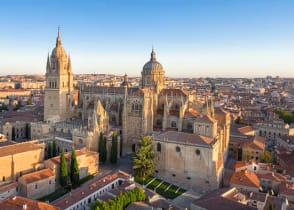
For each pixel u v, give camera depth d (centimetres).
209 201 8938
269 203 8906
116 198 8431
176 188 11712
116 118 16362
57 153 14088
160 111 16375
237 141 16238
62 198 9269
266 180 11419
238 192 9969
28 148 11725
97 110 14538
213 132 12750
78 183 11262
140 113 15150
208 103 15188
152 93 15725
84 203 9188
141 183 11756
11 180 10912
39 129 15762
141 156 11800
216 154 11744
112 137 13775
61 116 16975
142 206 8419
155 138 12538
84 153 12162
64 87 17138
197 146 11581
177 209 8912
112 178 10688
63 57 16962
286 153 14788
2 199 9138
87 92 17550
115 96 16550
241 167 12781
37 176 10206
